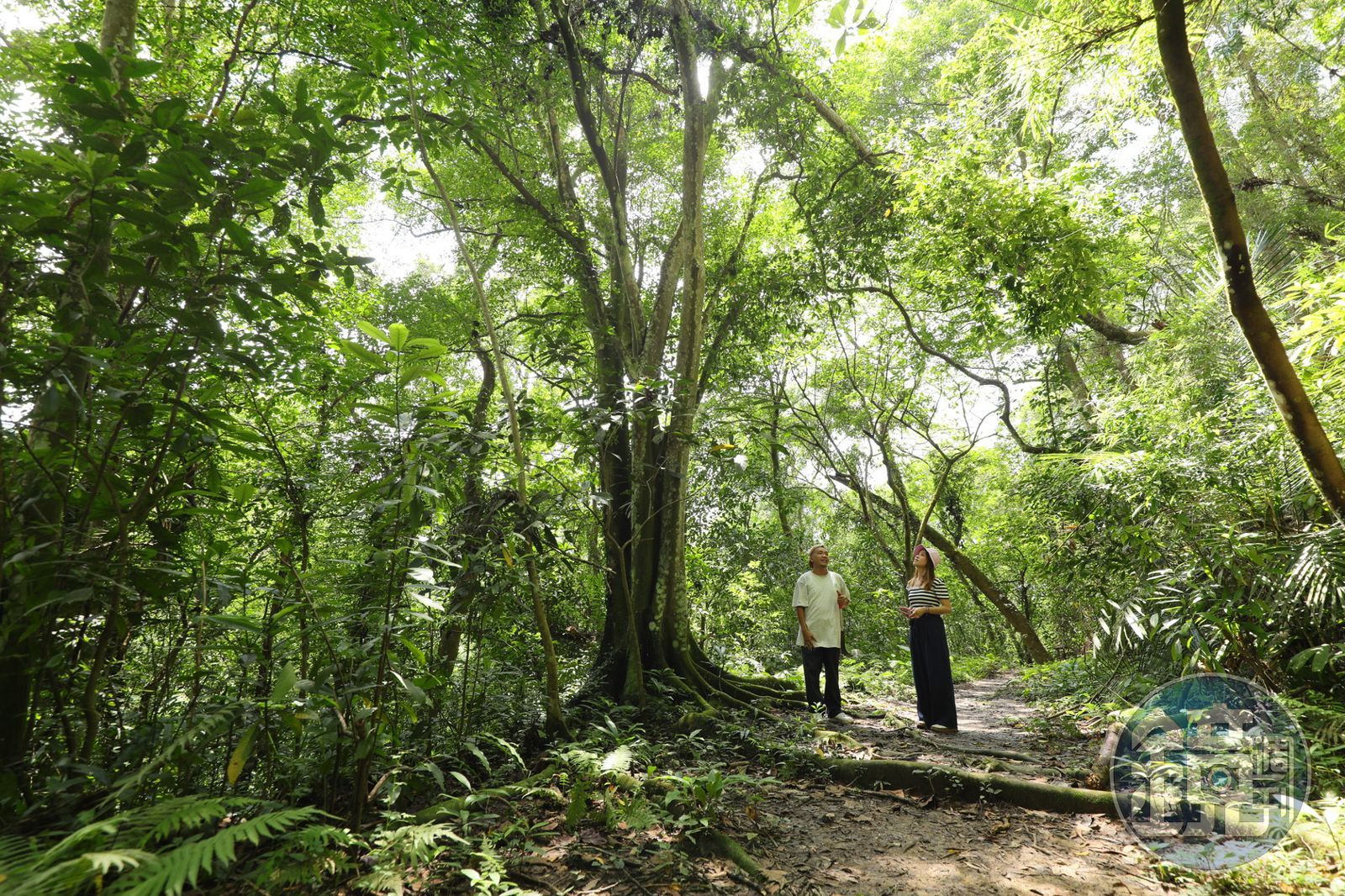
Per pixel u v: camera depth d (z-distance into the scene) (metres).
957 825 3.79
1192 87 4.13
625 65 8.95
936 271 10.10
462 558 4.46
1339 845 2.90
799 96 9.07
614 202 8.27
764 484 12.95
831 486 16.58
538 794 3.95
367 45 7.02
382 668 3.22
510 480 5.42
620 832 3.49
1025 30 5.65
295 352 4.20
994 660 15.13
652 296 10.12
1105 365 13.85
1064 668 8.61
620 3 7.77
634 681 6.70
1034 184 7.70
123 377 3.17
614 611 7.51
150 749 2.86
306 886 2.75
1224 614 4.86
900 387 14.87
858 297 13.84
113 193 2.90
